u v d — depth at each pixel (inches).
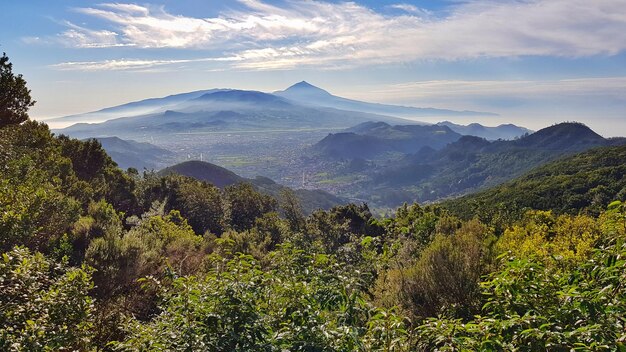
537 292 100.5
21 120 636.7
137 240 391.9
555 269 119.6
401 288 232.1
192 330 111.0
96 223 450.6
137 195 1182.9
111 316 241.0
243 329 110.1
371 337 110.1
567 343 81.0
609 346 76.9
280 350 107.2
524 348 84.4
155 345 115.0
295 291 123.3
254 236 826.8
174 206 1277.1
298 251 146.4
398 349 109.8
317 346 104.6
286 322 118.0
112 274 306.3
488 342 85.9
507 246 266.8
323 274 131.0
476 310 210.5
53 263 187.6
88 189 681.6
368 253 155.2
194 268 365.1
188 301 118.3
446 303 213.3
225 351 106.0
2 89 569.6
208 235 705.0
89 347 179.3
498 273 112.2
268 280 131.4
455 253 242.2
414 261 270.4
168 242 520.7
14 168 346.0
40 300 153.7
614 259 100.3
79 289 163.2
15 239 245.9
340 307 116.9
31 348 131.6
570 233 311.0
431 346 104.1
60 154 804.6
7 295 152.0
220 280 123.3
